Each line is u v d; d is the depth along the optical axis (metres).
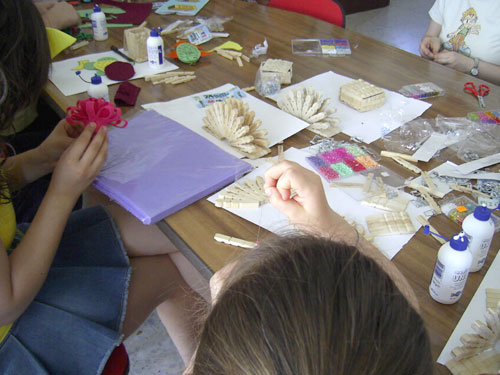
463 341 0.61
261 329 0.40
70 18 1.63
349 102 1.27
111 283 1.00
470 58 1.70
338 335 0.38
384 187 0.94
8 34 0.78
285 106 1.23
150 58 1.42
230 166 0.97
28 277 0.81
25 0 0.81
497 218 0.86
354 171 1.00
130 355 1.55
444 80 1.42
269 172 0.78
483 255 0.72
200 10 1.92
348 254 0.44
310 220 0.74
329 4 1.89
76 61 1.45
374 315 0.39
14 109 0.88
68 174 0.86
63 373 0.88
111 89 1.31
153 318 1.68
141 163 0.98
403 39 4.07
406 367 0.39
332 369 0.38
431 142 1.09
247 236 0.82
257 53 1.54
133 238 1.10
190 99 1.27
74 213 1.10
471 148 1.08
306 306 0.39
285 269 0.43
